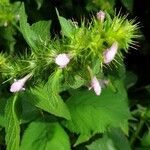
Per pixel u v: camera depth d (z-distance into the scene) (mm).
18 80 209
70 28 204
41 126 251
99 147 275
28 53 241
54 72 202
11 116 213
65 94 274
